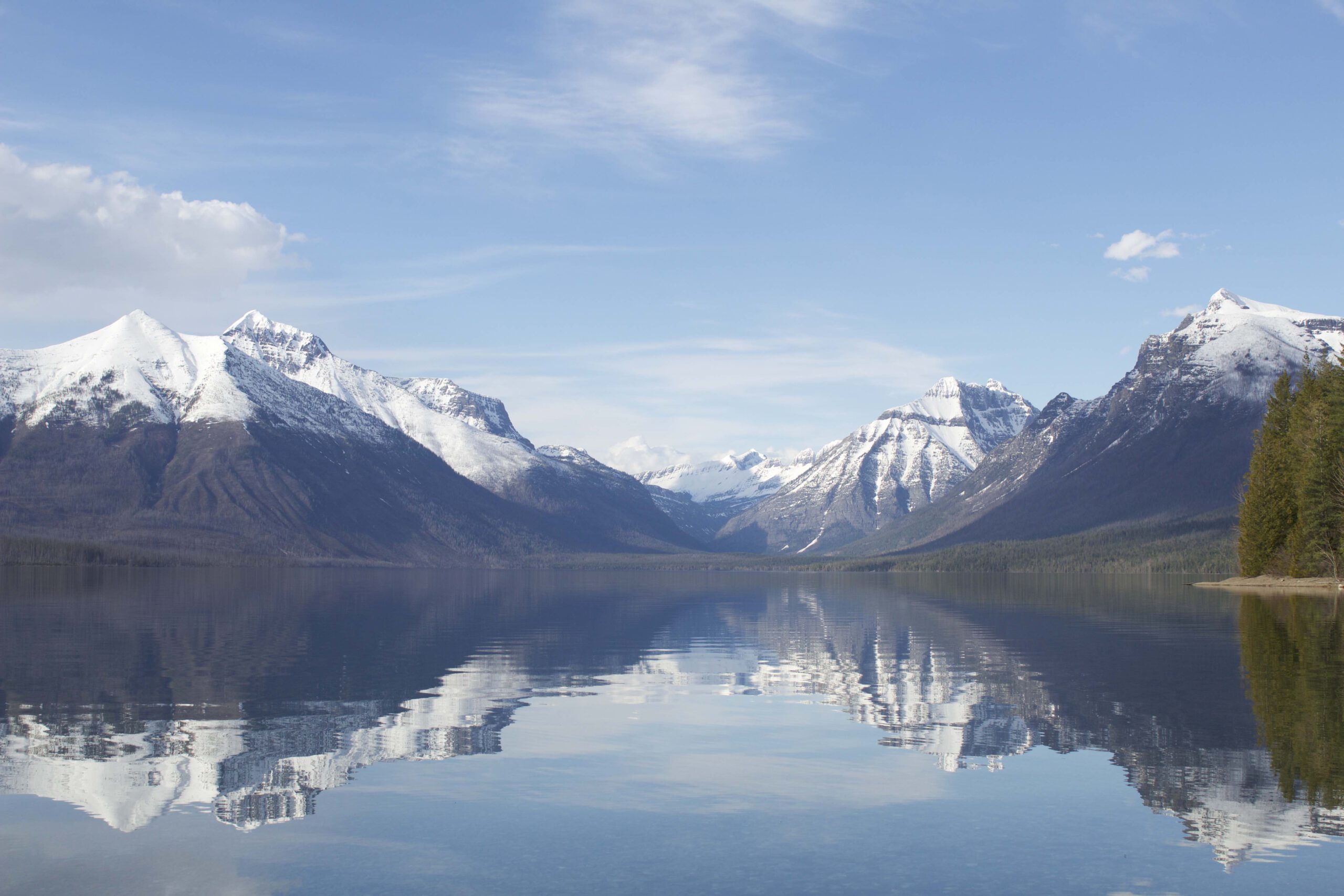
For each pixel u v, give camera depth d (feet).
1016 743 139.64
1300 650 242.17
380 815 107.65
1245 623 330.95
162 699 174.70
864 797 113.91
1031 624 347.36
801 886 88.63
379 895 86.43
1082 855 95.61
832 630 334.85
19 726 149.48
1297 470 581.94
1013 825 104.27
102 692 181.68
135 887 88.12
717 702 176.04
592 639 300.61
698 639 303.07
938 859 94.89
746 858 95.14
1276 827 102.78
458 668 224.12
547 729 151.43
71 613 373.40
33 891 87.15
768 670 221.25
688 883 89.40
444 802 112.37
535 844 99.04
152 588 619.26
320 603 499.92
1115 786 117.29
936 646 271.49
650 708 169.07
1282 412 611.47
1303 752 132.36
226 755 132.36
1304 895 85.97
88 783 118.42
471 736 145.18
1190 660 226.99
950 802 112.06
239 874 91.09
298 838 100.42
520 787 118.01
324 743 139.74
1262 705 164.96
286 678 202.18
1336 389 527.40
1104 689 184.34
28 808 108.99
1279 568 605.73
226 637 288.51
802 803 112.06
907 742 141.28
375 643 280.31
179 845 98.58
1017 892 86.94
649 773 124.67
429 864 93.76
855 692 185.88
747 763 129.29
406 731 148.66
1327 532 542.98
